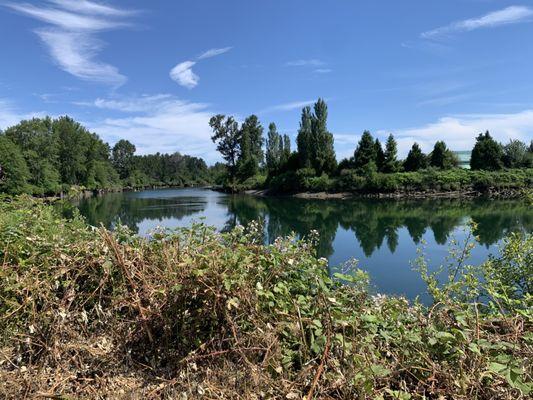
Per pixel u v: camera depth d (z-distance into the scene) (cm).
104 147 9431
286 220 3003
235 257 249
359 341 224
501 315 260
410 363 222
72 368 238
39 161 5475
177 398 208
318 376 205
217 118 8006
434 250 1530
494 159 5331
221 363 231
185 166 12925
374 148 5734
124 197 6250
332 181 5756
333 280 277
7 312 246
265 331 234
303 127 6912
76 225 335
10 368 235
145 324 245
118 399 212
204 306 246
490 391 205
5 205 345
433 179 5184
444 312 270
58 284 262
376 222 2778
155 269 272
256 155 8544
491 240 1470
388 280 1105
